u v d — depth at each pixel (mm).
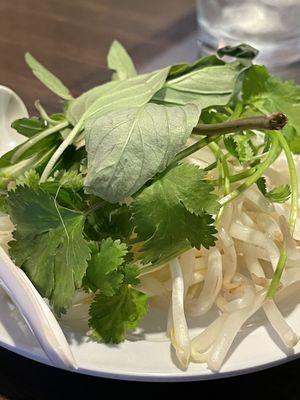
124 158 169
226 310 179
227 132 176
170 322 173
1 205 189
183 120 175
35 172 189
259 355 161
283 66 323
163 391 169
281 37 321
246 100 213
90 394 169
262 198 197
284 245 187
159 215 168
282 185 201
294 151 208
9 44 354
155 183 170
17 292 164
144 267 179
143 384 171
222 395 168
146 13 387
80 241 167
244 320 171
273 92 214
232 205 195
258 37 322
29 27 372
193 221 168
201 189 169
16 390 170
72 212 172
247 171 190
